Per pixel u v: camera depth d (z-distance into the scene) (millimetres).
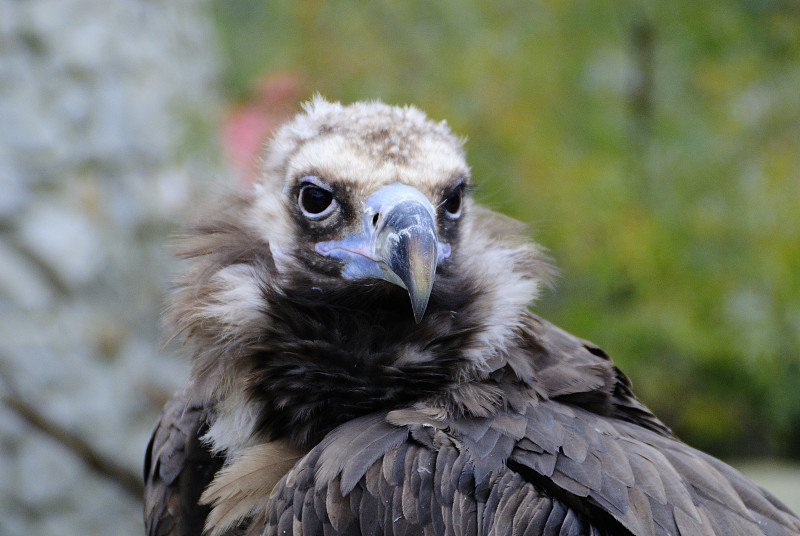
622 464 3820
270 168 4797
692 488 3928
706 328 10406
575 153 10406
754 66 10648
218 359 4344
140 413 10000
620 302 10680
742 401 11023
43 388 9516
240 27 13016
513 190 9945
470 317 4262
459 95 10180
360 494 3668
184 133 10180
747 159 10578
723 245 10430
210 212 4836
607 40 10891
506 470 3727
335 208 4418
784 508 4320
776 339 10375
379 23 10453
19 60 9812
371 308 4312
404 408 4133
